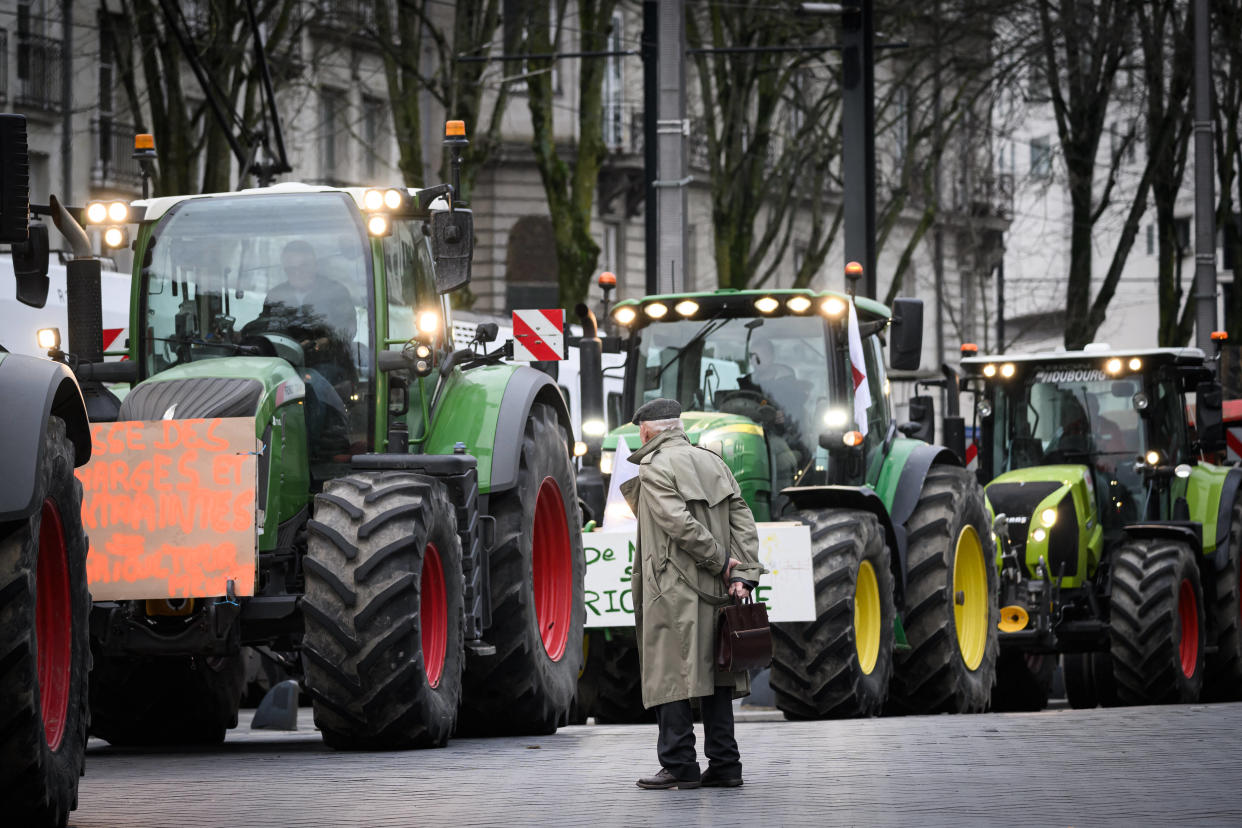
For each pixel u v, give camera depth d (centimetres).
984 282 9781
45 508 1281
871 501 2423
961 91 6700
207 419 1777
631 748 1891
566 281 5494
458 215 1966
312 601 1773
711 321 2528
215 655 1822
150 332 1969
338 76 7162
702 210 8481
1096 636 3191
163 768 1761
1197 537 3241
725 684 1499
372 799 1449
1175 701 3125
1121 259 6556
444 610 1892
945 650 2583
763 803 1395
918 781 1517
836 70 6419
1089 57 6362
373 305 1956
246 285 1969
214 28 4747
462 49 5256
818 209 6575
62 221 1902
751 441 2403
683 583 1492
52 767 1260
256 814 1367
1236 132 6519
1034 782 1503
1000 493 3212
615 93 8125
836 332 2488
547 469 2159
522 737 2094
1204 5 5544
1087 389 3322
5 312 3250
